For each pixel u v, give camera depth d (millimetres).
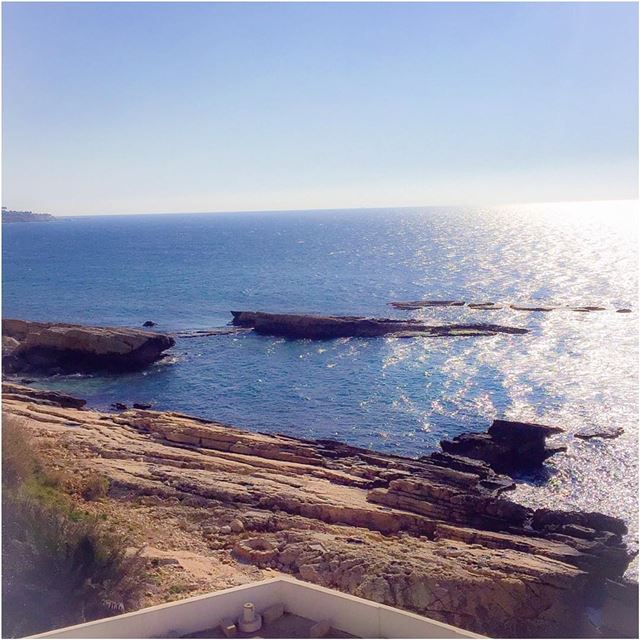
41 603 10531
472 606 15367
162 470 23734
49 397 38812
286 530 19219
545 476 29484
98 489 20688
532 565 17250
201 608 9227
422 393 42500
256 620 9195
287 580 9797
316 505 21266
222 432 30000
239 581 14609
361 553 16812
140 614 8820
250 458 27562
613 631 16406
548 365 48094
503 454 30328
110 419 33250
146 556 15023
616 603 17547
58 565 11133
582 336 57062
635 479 29156
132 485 21531
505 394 41812
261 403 41875
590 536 21188
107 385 47062
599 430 34906
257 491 22203
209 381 47281
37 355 50938
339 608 9242
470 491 24891
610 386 42969
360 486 25094
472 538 20438
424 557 17094
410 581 15570
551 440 33812
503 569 16750
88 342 50438
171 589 13375
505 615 15594
